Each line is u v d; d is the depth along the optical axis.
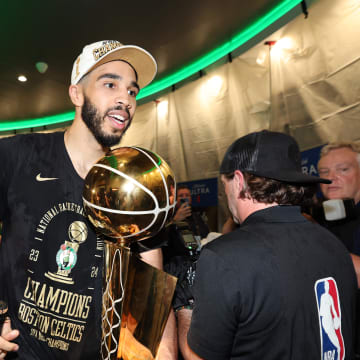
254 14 2.81
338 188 1.27
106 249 0.55
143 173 0.48
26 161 0.72
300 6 2.56
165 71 3.81
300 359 0.54
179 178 3.69
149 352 0.54
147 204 0.48
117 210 0.47
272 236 0.61
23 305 0.67
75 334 0.67
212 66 3.52
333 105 2.20
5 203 0.72
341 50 2.16
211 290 0.57
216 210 3.24
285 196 0.67
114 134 0.68
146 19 2.83
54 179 0.71
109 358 0.53
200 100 3.53
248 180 0.70
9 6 2.62
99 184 0.48
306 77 2.42
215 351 0.57
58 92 4.32
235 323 0.56
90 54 0.68
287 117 2.57
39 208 0.70
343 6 2.16
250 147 0.71
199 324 0.58
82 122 0.71
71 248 0.68
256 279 0.55
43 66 3.54
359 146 1.29
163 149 3.89
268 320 0.54
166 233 0.75
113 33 3.02
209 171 3.40
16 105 4.77
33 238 0.68
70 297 0.67
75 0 2.57
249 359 0.56
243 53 3.10
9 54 3.34
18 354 0.67
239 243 0.60
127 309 0.54
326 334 0.57
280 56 2.67
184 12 2.76
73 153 0.73
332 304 0.59
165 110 3.93
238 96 3.12
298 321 0.54
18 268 0.68
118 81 0.68
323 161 1.33
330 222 1.22
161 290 0.56
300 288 0.56
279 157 0.69
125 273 0.52
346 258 0.67
